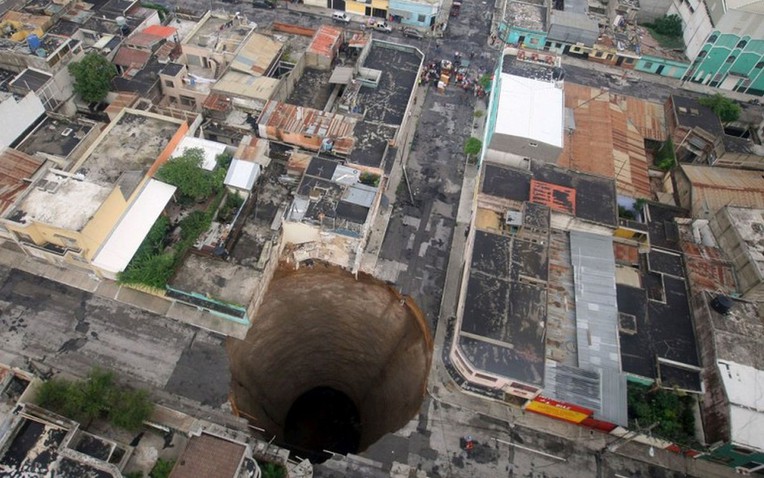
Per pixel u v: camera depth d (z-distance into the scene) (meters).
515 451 37.69
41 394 34.34
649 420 37.38
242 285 40.06
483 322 38.50
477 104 63.38
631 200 51.78
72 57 52.22
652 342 41.00
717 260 45.75
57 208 38.59
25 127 46.09
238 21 61.28
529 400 37.88
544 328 38.56
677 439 36.88
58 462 29.92
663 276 44.66
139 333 39.91
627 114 61.34
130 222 41.47
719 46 67.00
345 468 36.03
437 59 69.94
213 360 39.25
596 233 45.69
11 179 41.88
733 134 63.53
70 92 52.53
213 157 46.53
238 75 55.59
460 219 51.16
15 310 40.16
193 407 36.97
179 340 39.84
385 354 48.72
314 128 51.25
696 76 71.12
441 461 36.91
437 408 39.19
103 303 41.06
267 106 52.41
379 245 47.62
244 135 52.22
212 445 30.55
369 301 46.41
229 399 37.75
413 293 45.06
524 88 52.94
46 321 39.88
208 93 54.72
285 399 50.56
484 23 77.56
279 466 34.22
